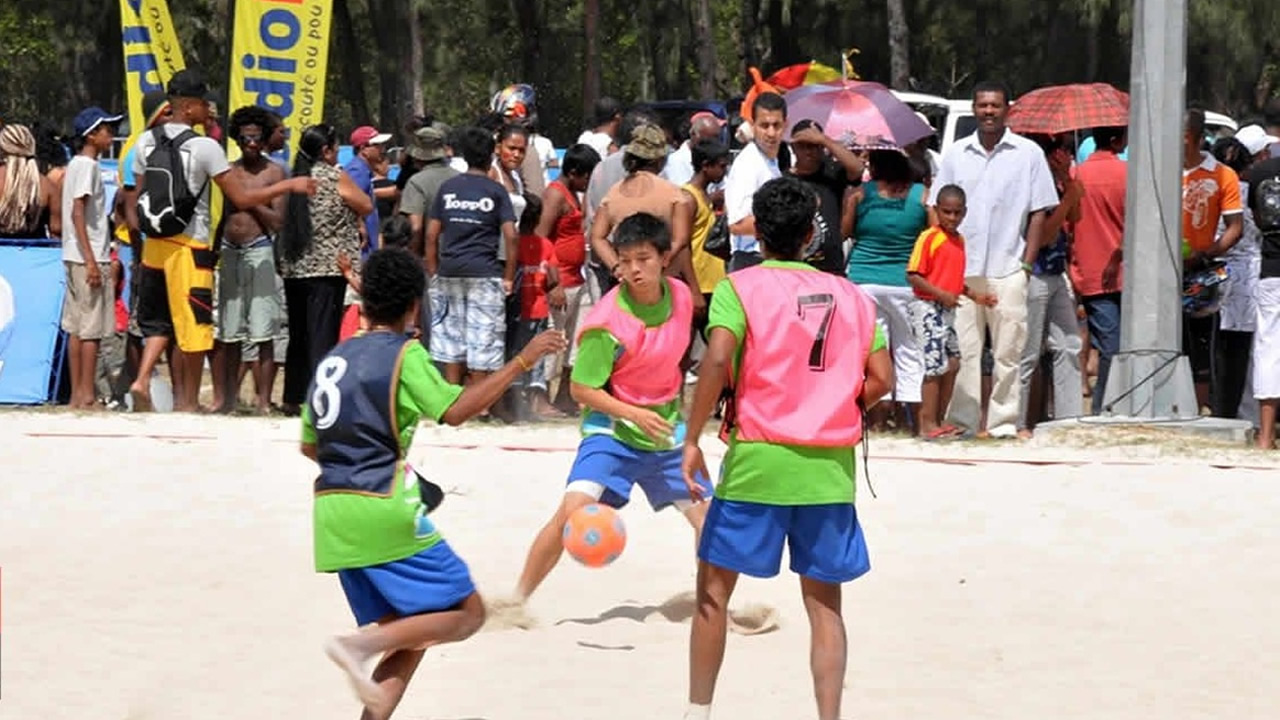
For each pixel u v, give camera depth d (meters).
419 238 26.39
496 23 78.44
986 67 71.38
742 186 24.14
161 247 26.33
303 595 16.20
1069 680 13.91
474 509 19.66
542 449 23.31
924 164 27.42
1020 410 25.73
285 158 29.55
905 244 24.97
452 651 14.55
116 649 14.46
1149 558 17.75
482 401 11.54
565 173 27.81
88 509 19.64
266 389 27.22
